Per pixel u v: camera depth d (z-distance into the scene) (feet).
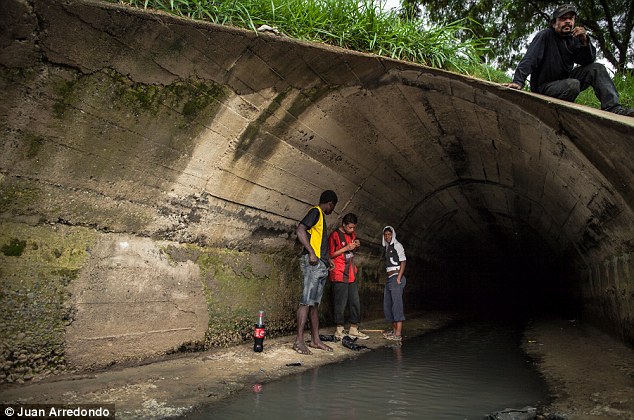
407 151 22.58
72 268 12.78
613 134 12.35
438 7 40.06
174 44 12.13
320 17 15.79
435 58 17.88
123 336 13.89
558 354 19.33
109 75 11.76
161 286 15.24
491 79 19.47
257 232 19.45
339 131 18.86
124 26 11.13
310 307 18.76
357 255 27.86
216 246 17.87
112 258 13.89
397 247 23.17
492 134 19.30
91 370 12.95
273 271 20.97
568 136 14.70
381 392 12.89
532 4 41.19
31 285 11.80
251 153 16.55
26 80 10.57
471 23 40.52
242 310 18.56
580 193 18.30
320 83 15.89
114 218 13.98
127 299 14.10
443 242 42.52
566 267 35.65
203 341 16.51
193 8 13.20
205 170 15.61
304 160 18.90
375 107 18.34
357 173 22.31
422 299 40.04
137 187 14.10
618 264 19.52
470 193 31.53
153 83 12.58
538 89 17.17
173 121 13.67
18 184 11.48
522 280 52.54
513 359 18.49
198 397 11.66
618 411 11.15
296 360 16.70
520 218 35.27
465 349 21.01
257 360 16.07
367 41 16.75
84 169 12.61
